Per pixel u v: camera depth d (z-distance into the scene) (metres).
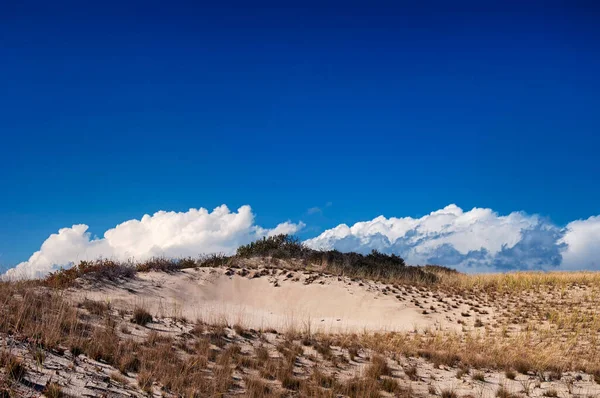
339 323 21.81
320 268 28.88
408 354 15.88
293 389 11.63
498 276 32.59
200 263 28.03
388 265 31.42
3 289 14.69
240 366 12.66
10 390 7.50
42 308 12.98
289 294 25.39
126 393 8.94
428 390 12.55
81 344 10.93
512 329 20.80
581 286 29.47
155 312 18.23
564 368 14.66
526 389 12.60
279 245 31.61
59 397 7.86
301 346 15.86
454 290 28.12
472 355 15.73
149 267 24.83
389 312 23.50
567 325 20.86
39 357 9.34
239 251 31.06
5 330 10.48
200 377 10.80
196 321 17.06
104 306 15.77
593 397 12.10
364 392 11.64
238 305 23.58
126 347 11.76
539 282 30.25
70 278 19.58
